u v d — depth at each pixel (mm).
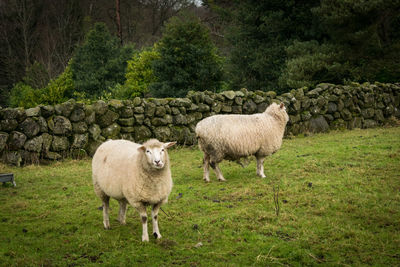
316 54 16172
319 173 6484
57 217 4848
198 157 8930
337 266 3270
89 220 4699
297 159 7797
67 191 6113
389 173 6148
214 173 7262
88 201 5531
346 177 6027
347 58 16844
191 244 3875
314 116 12344
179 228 4324
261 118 6504
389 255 3389
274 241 3842
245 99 11641
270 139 6484
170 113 10297
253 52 18734
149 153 3662
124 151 4199
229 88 18891
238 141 6281
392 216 4293
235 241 3891
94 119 9156
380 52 17375
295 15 18000
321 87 12820
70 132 8750
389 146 8453
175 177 6953
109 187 4078
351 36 16344
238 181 6426
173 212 4898
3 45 33125
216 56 15523
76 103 8914
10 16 34438
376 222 4172
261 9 18703
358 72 16281
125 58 20266
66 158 8656
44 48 31828
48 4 35188
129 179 3838
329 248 3586
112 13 36375
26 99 17516
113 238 4066
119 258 3594
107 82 18781
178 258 3578
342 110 13000
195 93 10961
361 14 15891
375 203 4746
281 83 16688
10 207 5258
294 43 17172
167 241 3895
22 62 32938
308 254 3500
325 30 17578
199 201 5352
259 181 6285
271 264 3365
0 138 7941
